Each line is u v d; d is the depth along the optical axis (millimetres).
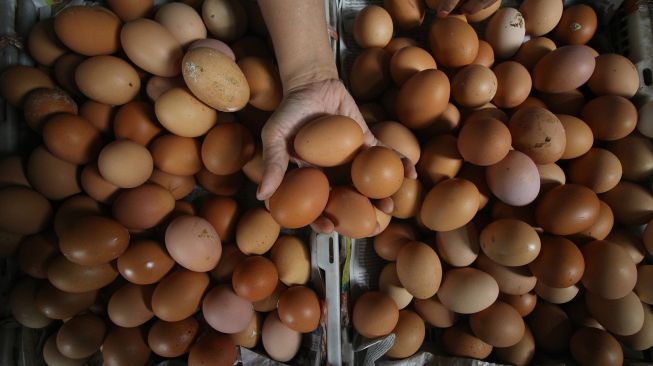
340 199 363
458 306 407
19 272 427
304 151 341
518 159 397
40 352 429
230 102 400
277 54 416
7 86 407
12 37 430
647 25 484
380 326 407
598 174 423
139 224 402
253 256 417
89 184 410
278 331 417
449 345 438
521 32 473
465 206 389
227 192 455
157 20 448
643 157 439
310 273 438
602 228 415
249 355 424
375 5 505
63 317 400
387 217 425
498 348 439
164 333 397
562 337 431
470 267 429
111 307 399
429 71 415
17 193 392
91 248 369
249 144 419
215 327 399
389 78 471
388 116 480
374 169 342
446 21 453
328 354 398
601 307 415
